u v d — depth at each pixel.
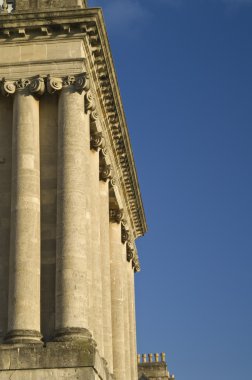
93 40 42.16
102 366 37.72
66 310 36.16
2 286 38.34
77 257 37.16
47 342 35.47
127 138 54.25
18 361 34.69
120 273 55.16
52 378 34.34
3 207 39.84
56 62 40.81
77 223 37.72
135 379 60.62
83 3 45.78
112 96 47.09
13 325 36.25
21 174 38.94
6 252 39.00
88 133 41.69
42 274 38.03
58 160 39.25
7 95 40.84
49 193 39.38
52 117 40.75
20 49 41.34
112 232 56.38
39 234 38.47
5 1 44.25
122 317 53.75
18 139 39.69
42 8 43.00
